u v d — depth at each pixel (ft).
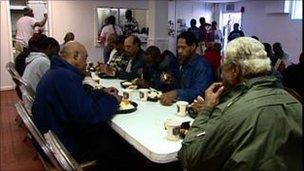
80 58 6.48
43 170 9.21
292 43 26.96
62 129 5.88
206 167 4.00
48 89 5.81
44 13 21.93
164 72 9.86
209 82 8.14
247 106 3.76
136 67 11.37
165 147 4.81
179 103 6.50
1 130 12.67
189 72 8.59
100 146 6.39
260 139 3.60
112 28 22.43
